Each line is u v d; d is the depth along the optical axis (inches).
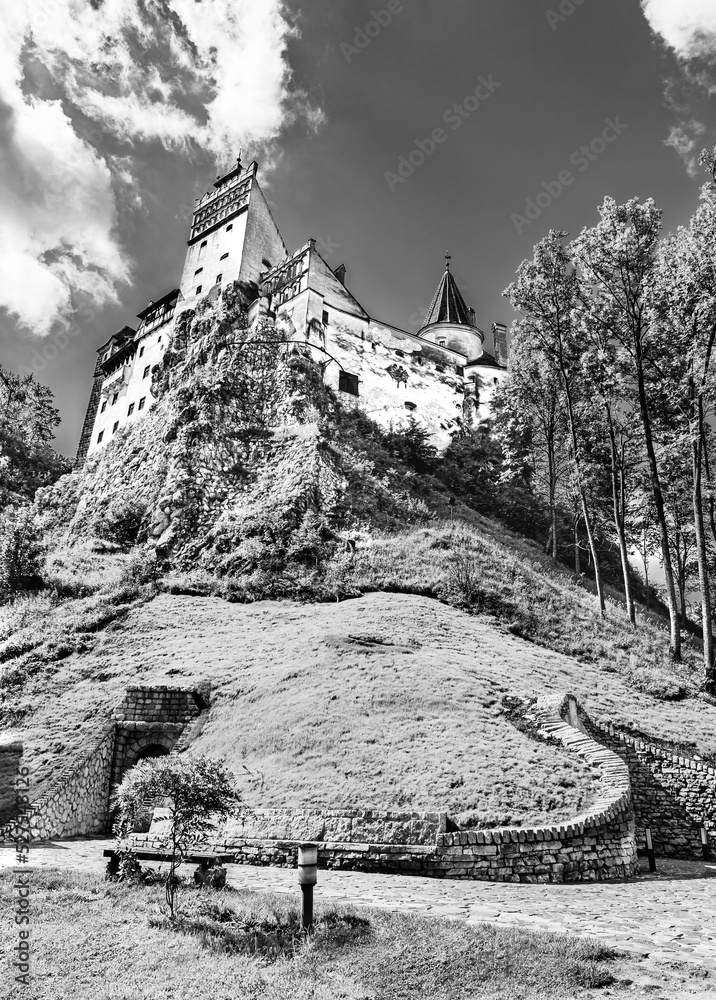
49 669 1375.5
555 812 702.5
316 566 1734.7
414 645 1251.2
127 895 492.4
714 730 1172.5
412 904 492.1
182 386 2326.5
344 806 727.7
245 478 2049.7
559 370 1983.3
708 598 1443.2
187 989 336.8
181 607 1605.6
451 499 2373.3
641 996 319.6
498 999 322.7
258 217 2834.6
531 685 1130.7
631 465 1959.9
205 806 491.5
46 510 2440.9
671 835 901.2
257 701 1067.3
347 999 323.9
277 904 465.4
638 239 1584.6
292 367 2317.9
